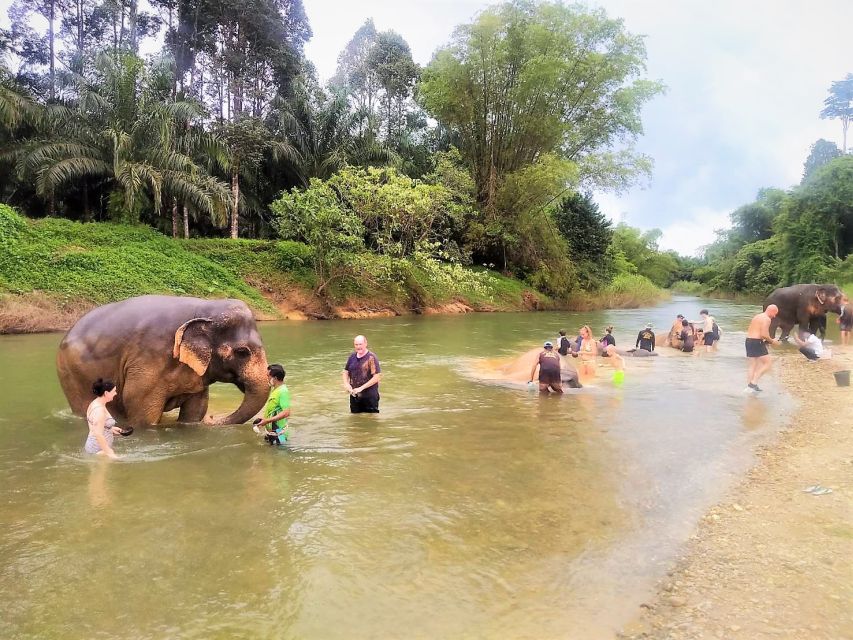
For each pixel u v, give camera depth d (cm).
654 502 550
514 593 389
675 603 379
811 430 814
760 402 998
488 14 3553
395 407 941
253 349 786
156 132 2683
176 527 480
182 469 623
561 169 3441
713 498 562
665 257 8469
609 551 451
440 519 505
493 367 1359
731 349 1758
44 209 2902
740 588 399
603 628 351
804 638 342
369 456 677
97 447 666
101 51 2695
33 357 1348
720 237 8112
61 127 2614
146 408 772
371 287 3120
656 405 970
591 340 1559
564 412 913
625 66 3641
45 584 391
